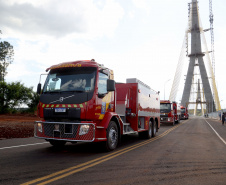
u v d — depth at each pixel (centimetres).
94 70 660
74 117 614
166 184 388
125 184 380
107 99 704
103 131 662
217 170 493
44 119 681
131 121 931
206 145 920
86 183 380
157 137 1221
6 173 432
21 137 1059
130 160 581
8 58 6091
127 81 961
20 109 3356
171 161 580
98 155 641
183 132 1595
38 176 415
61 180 394
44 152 675
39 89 696
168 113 2391
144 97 1044
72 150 722
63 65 696
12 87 3120
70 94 631
